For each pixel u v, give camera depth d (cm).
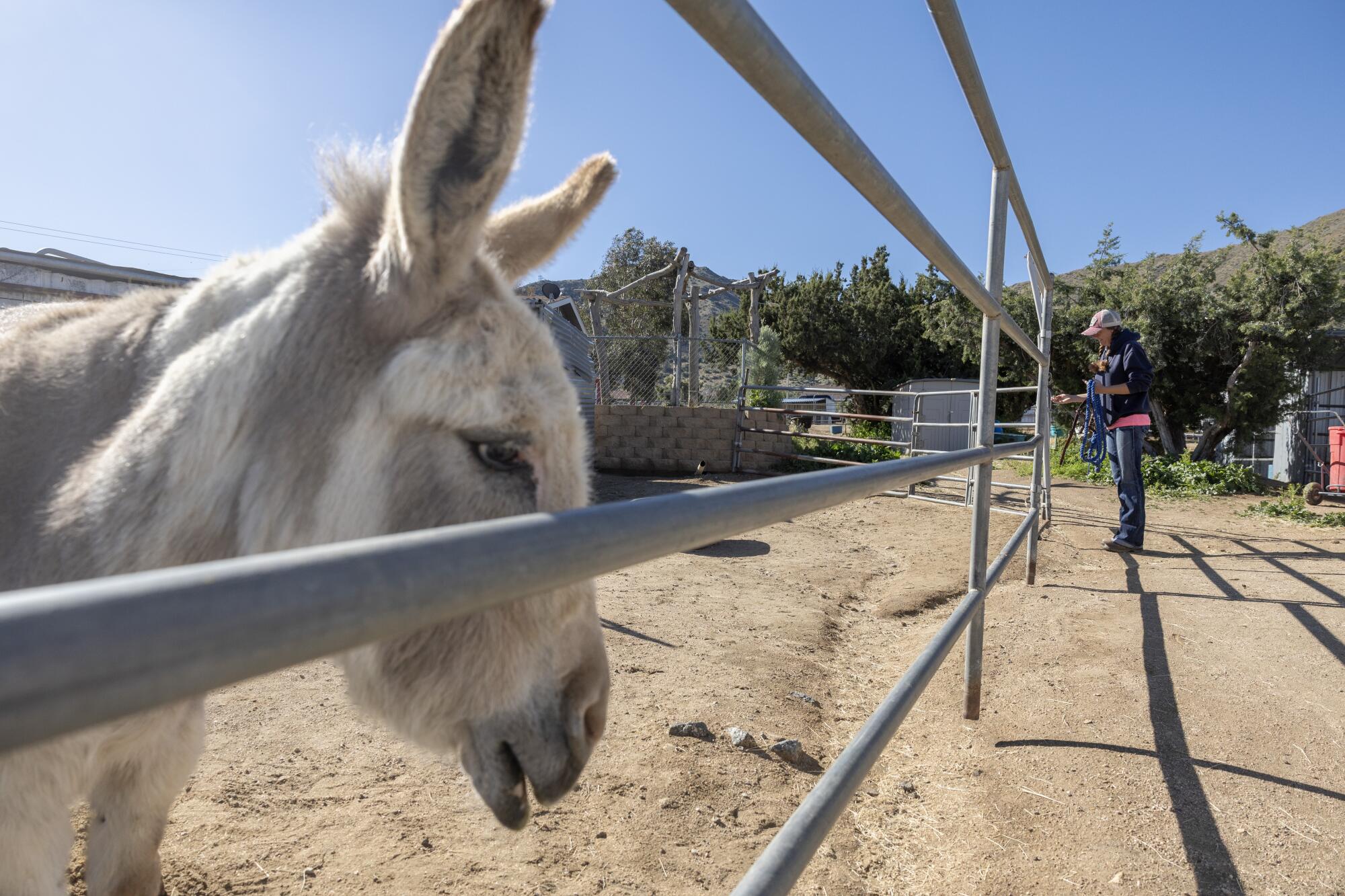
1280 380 1502
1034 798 279
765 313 3194
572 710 152
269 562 49
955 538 783
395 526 133
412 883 229
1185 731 324
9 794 142
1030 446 464
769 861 125
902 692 206
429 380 131
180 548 145
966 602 301
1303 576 584
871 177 167
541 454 139
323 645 50
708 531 96
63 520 146
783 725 344
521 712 147
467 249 131
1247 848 249
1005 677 392
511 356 137
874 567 680
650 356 1559
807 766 313
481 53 117
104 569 143
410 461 133
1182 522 883
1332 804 274
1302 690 364
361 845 246
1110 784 285
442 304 136
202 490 145
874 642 483
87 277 596
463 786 286
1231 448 1630
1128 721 334
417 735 149
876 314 2888
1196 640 432
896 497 1058
